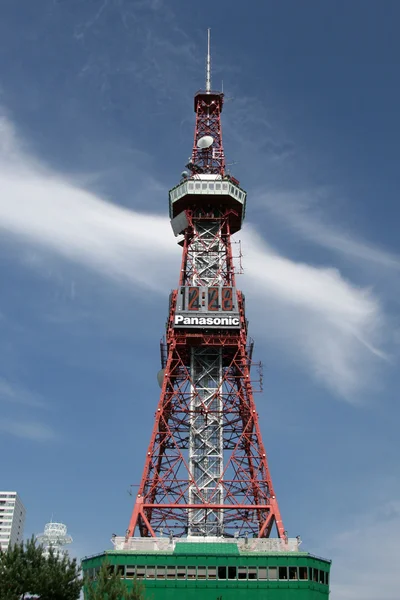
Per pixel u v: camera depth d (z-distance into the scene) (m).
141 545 114.56
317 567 112.06
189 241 164.25
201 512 125.75
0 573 79.19
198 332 143.12
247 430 136.75
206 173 174.50
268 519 120.62
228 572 108.94
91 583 92.88
